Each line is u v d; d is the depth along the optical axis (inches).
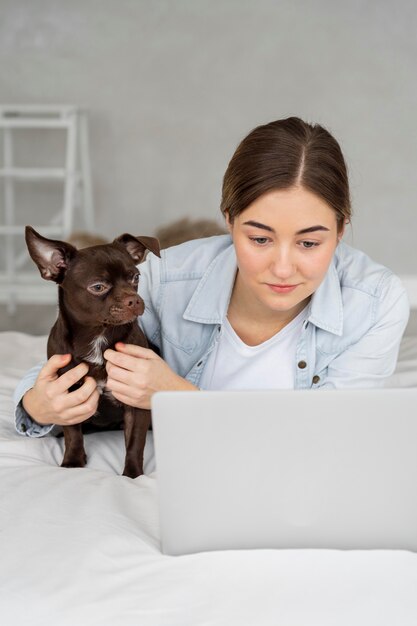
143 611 48.5
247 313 77.1
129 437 74.1
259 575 51.5
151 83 259.8
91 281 72.1
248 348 78.1
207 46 257.3
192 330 80.6
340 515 53.0
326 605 49.0
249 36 256.4
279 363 77.8
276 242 62.9
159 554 54.0
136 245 79.7
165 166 264.1
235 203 63.7
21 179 258.4
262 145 62.8
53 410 72.0
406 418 50.3
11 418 83.7
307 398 49.9
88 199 252.1
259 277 64.9
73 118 241.3
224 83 259.1
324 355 77.4
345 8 253.1
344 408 50.2
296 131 63.7
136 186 265.1
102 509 58.9
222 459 51.3
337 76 256.5
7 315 233.8
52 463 76.8
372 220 261.1
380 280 77.6
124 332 74.9
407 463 51.4
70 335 74.3
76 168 262.5
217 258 79.8
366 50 254.7
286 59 257.0
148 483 66.4
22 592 49.7
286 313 75.9
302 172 61.4
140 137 262.8
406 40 253.6
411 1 251.9
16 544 54.5
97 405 75.5
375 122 257.6
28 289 241.8
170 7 255.6
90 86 260.1
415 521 53.1
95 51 258.5
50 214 261.9
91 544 54.1
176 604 49.0
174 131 262.2
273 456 51.3
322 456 51.3
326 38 255.1
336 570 51.9
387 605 49.1
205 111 260.7
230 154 262.5
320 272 64.1
